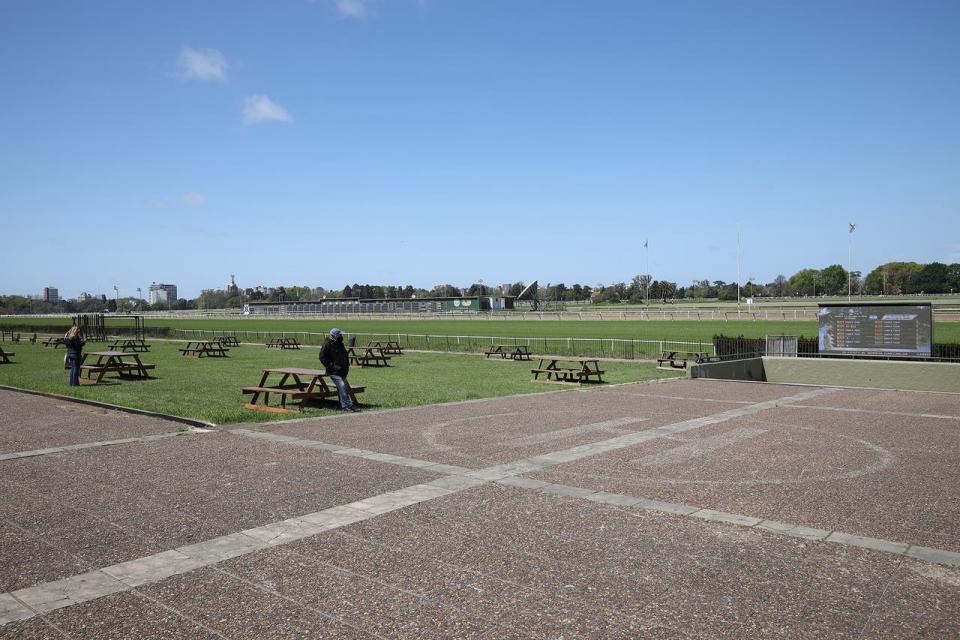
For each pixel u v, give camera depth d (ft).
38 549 20.67
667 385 74.02
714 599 17.25
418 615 16.28
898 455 35.14
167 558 19.95
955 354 90.48
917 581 18.44
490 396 62.08
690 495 27.07
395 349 136.46
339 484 28.45
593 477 29.96
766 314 259.19
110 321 359.87
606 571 19.06
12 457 33.35
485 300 419.33
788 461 33.53
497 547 20.94
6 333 234.38
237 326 296.92
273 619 16.07
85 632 15.43
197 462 32.55
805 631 15.53
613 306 467.11
